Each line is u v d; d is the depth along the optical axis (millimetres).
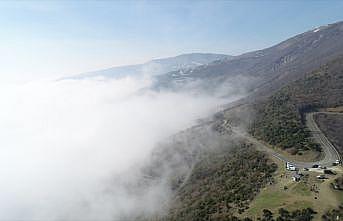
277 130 199625
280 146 180875
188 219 147000
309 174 141750
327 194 123250
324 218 111188
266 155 174125
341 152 165125
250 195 139500
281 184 138000
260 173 155500
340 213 112125
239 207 133375
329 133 187375
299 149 170875
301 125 197375
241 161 180875
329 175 139250
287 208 119562
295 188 131500
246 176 160125
